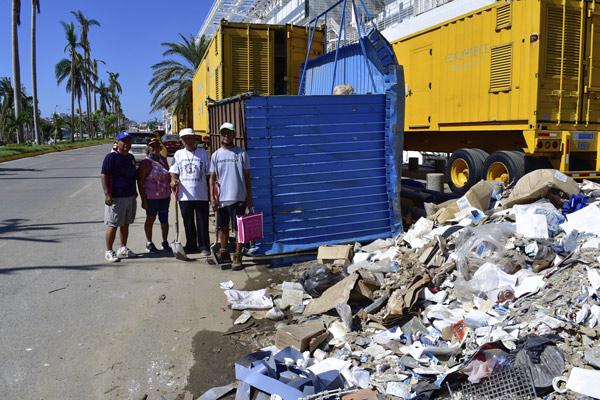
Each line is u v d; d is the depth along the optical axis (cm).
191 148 654
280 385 317
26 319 444
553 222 515
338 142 674
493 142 1029
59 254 660
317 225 671
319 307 446
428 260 506
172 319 450
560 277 392
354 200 690
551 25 834
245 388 326
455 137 1155
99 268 598
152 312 466
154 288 530
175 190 653
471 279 436
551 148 848
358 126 684
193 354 386
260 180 640
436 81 1102
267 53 1162
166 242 681
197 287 535
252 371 337
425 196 795
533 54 832
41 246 703
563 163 852
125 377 351
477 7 1491
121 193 619
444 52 1068
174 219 934
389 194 702
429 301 430
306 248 662
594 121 881
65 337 410
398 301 411
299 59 1170
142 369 362
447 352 338
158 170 661
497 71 912
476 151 1005
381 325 403
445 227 604
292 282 537
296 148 653
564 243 454
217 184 607
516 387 284
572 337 317
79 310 467
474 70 977
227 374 357
